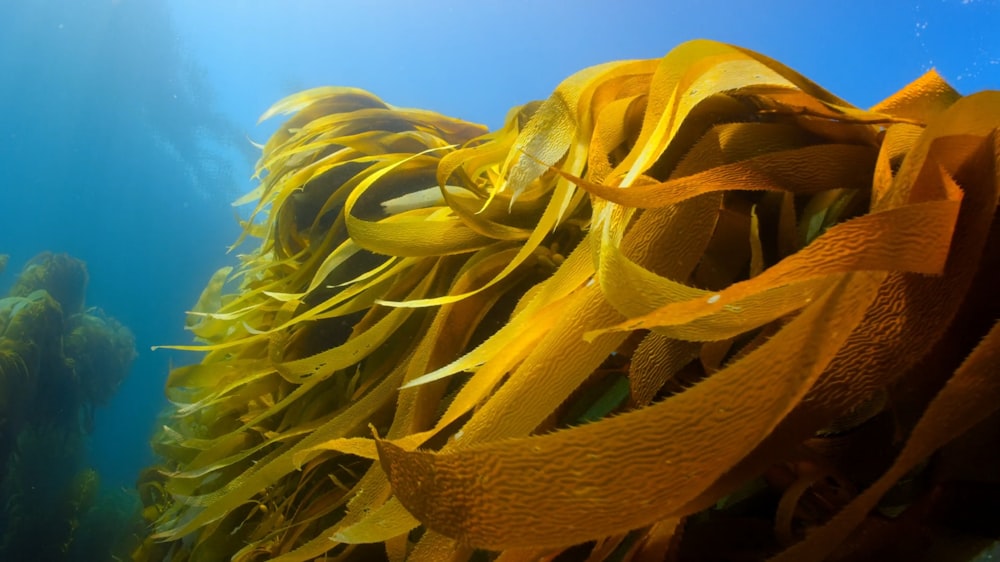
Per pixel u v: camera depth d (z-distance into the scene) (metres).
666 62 0.86
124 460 10.67
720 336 0.63
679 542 0.73
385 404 1.28
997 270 0.64
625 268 0.67
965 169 0.62
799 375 0.52
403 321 1.35
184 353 14.38
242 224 2.85
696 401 0.52
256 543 1.39
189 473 1.56
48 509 6.85
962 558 0.62
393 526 0.81
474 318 1.16
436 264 1.39
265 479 1.23
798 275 0.53
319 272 1.52
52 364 7.93
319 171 2.07
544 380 0.77
